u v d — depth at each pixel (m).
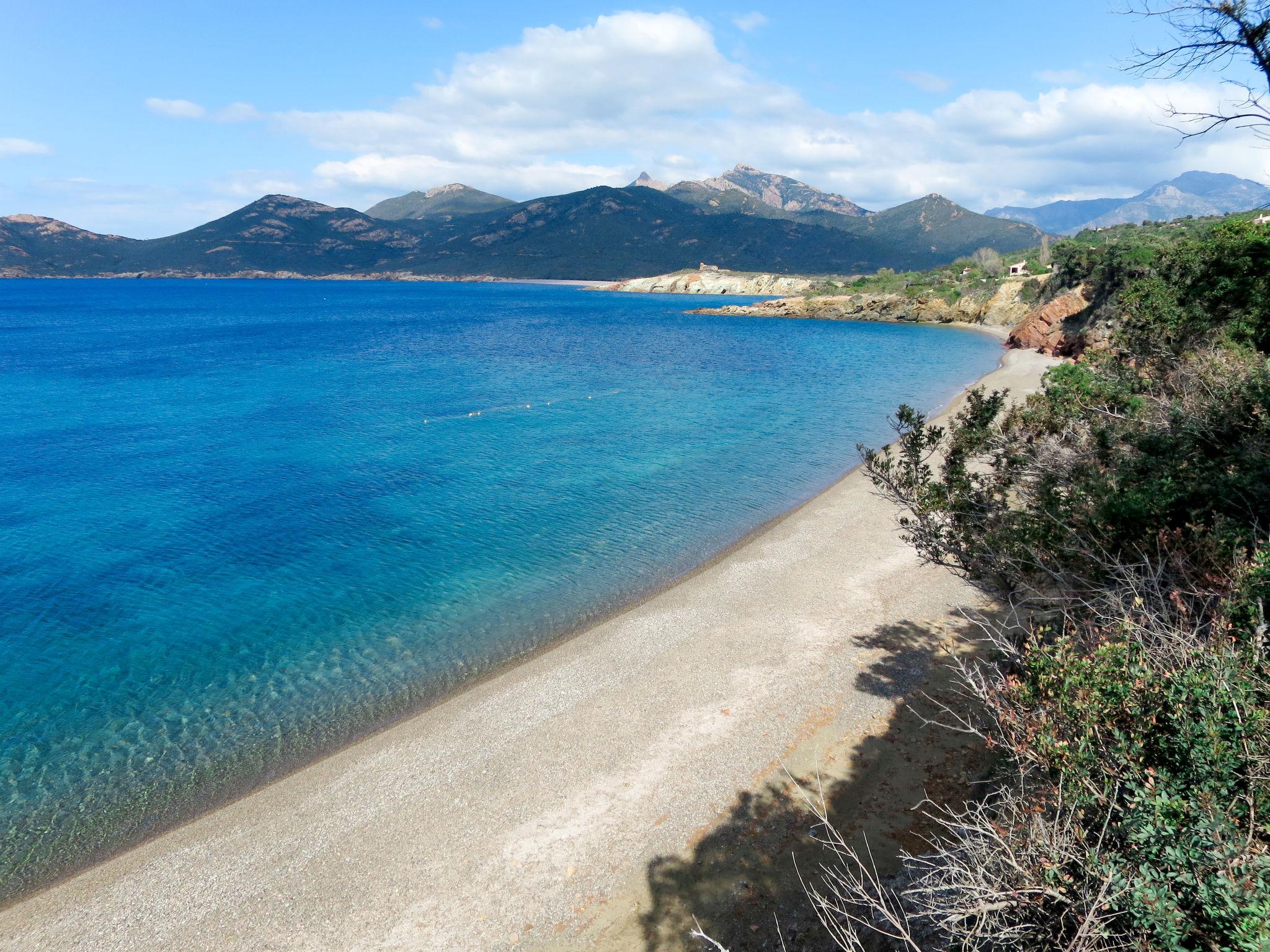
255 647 16.33
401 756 12.16
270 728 13.41
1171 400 13.23
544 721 12.86
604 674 14.34
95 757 12.68
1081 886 4.45
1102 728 5.18
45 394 51.16
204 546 22.39
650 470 30.09
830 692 13.06
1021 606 12.38
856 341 86.88
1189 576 7.60
